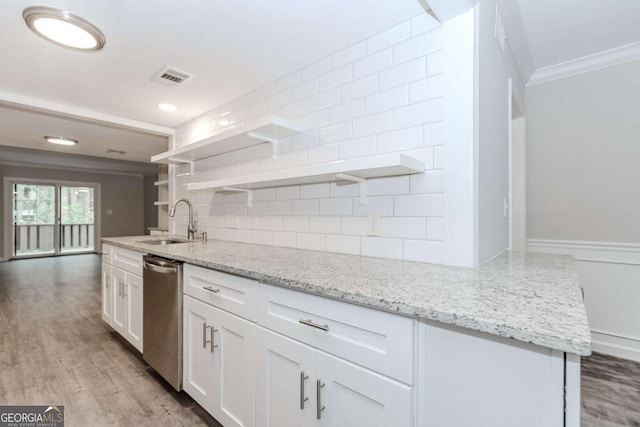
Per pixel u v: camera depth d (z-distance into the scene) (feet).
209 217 8.93
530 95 8.62
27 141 14.21
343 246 5.61
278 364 3.81
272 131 6.29
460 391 2.49
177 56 6.08
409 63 4.79
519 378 2.25
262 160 7.23
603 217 7.76
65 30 5.19
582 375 6.76
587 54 7.50
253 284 4.15
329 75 5.90
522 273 3.83
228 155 8.27
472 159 4.13
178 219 10.34
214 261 4.82
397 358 2.75
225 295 4.63
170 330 5.73
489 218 4.72
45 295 12.89
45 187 24.90
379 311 2.88
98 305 11.49
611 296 7.69
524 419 2.23
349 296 3.00
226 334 4.60
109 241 8.63
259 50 5.82
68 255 25.67
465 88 4.18
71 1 4.51
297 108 6.49
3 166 22.63
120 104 8.59
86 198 27.04
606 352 7.70
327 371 3.27
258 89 7.44
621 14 6.02
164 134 10.75
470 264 4.16
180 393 5.91
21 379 6.31
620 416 5.41
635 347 7.39
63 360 7.14
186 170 9.97
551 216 8.39
